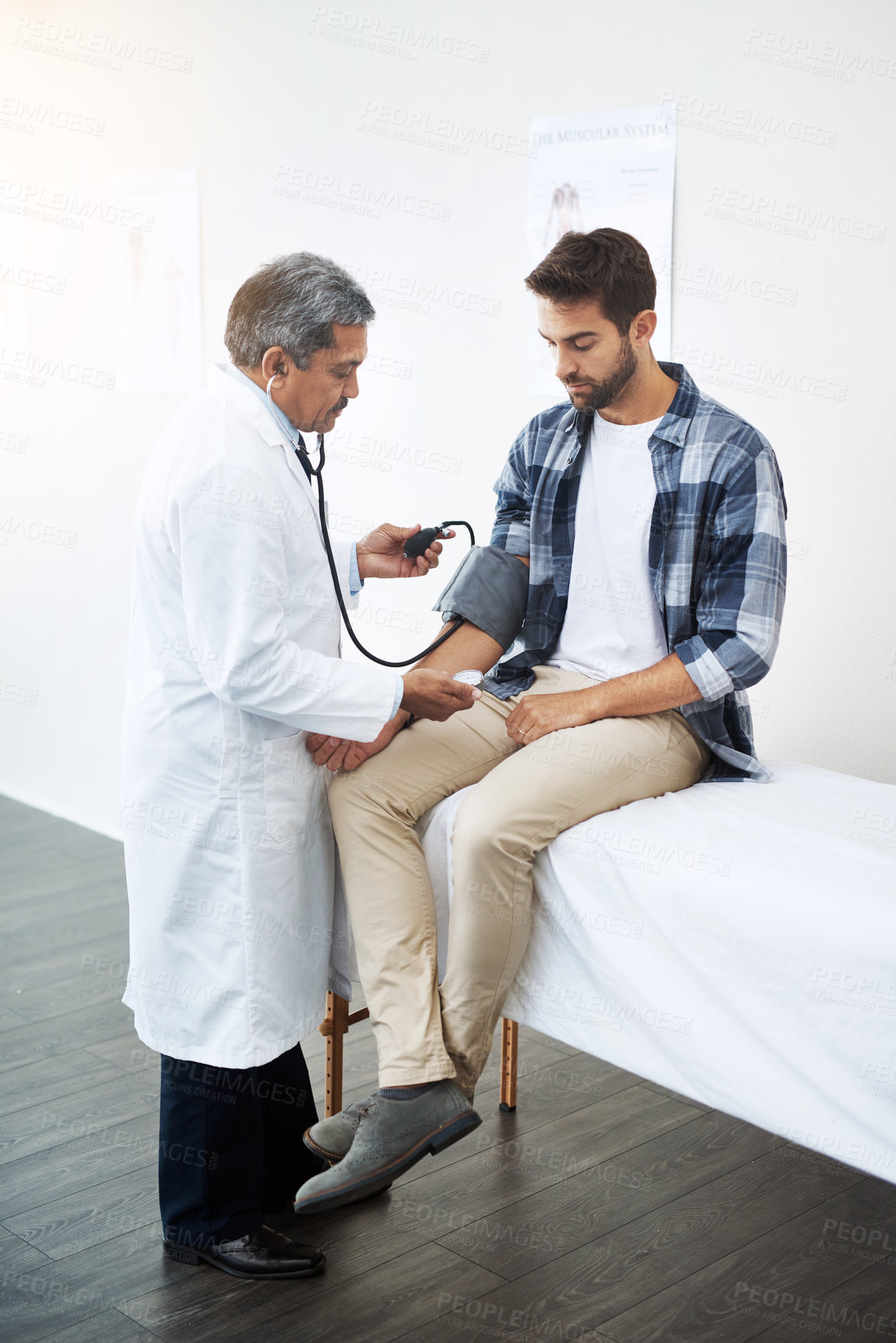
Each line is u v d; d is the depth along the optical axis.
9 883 3.37
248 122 3.09
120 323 3.52
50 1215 1.86
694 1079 1.53
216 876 1.65
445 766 1.79
